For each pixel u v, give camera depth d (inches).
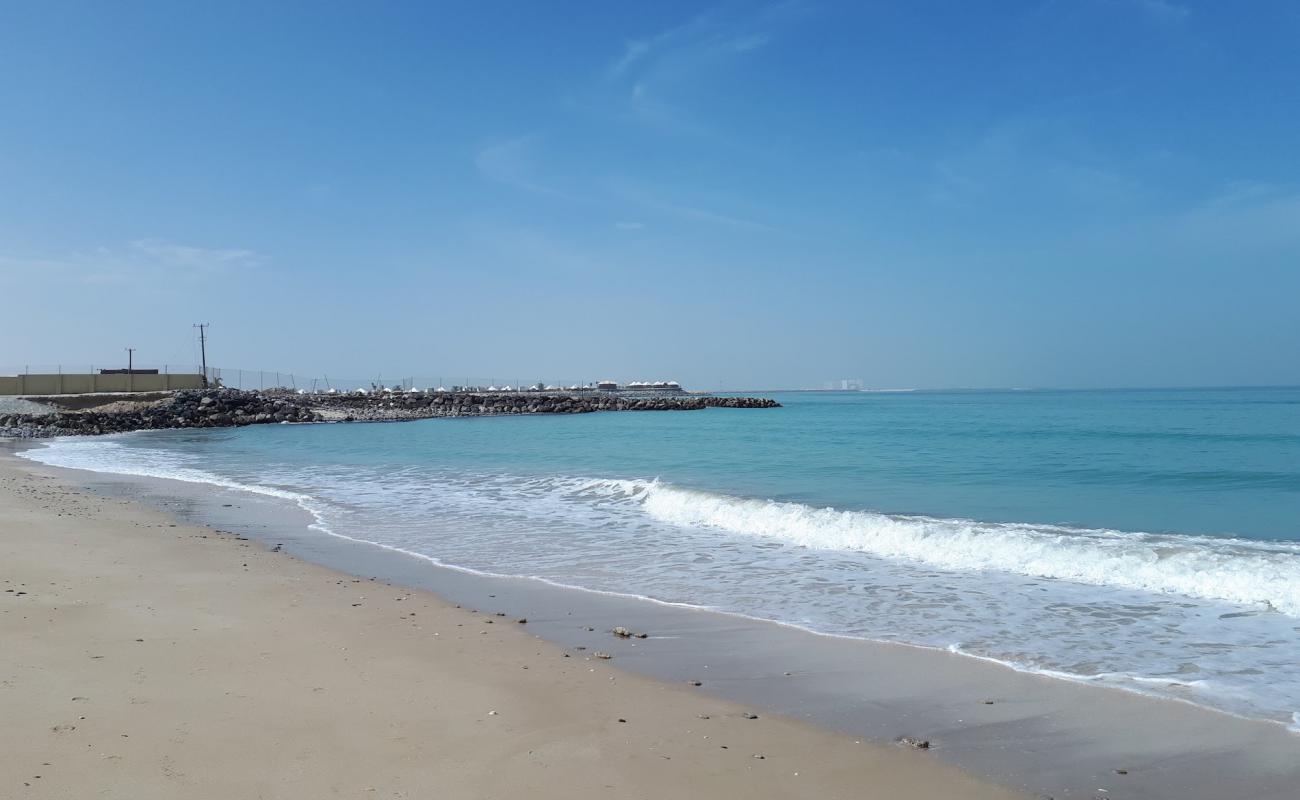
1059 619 336.5
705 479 853.2
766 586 403.9
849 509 628.4
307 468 1053.8
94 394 2509.8
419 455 1266.0
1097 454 1095.6
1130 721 227.3
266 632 297.7
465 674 259.3
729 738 212.5
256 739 198.7
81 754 184.9
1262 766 197.6
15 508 610.9
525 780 182.5
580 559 473.7
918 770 194.9
